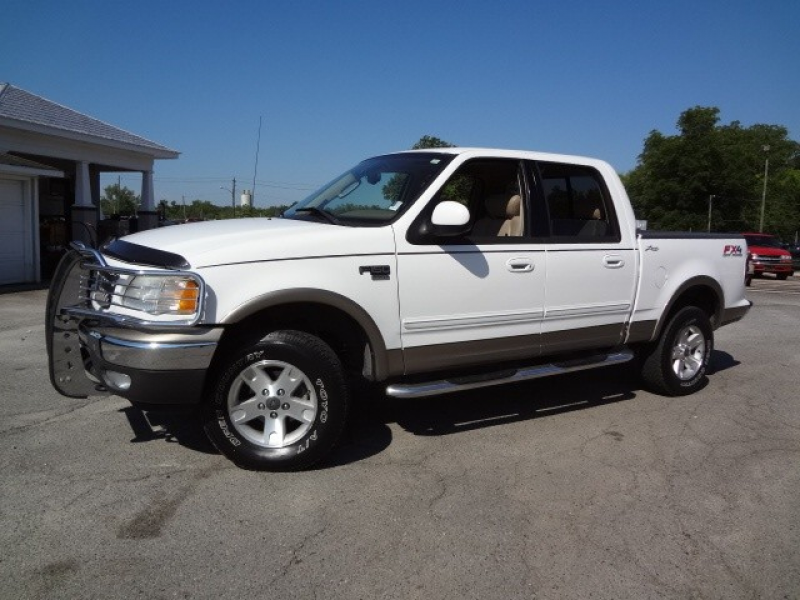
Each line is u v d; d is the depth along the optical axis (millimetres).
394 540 3322
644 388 6281
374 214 4484
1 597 2756
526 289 4859
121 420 4957
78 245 4246
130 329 3740
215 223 4582
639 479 4168
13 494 3705
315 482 3971
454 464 4316
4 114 15234
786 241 73938
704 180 60094
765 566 3197
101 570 2980
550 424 5188
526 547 3299
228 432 3992
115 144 18219
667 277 5836
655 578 3072
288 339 3979
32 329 8906
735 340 9438
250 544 3240
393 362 4375
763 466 4434
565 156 5305
